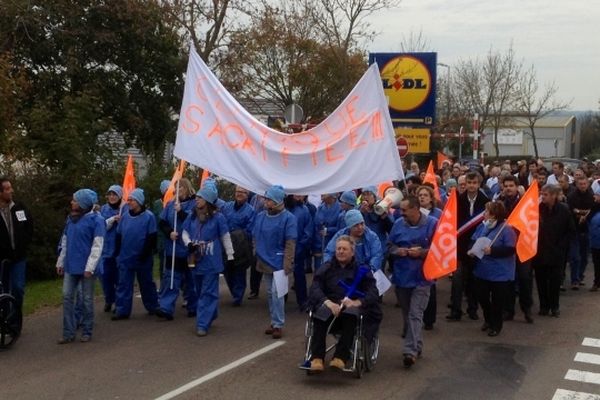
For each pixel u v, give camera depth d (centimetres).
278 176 1080
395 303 1259
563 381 801
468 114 4625
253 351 911
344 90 3139
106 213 1188
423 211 975
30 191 1509
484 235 1009
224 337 988
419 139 2875
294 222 984
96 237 945
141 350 916
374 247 859
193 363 854
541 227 1144
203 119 1114
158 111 2764
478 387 771
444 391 755
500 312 1012
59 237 1526
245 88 3331
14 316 938
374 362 841
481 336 1015
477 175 1154
